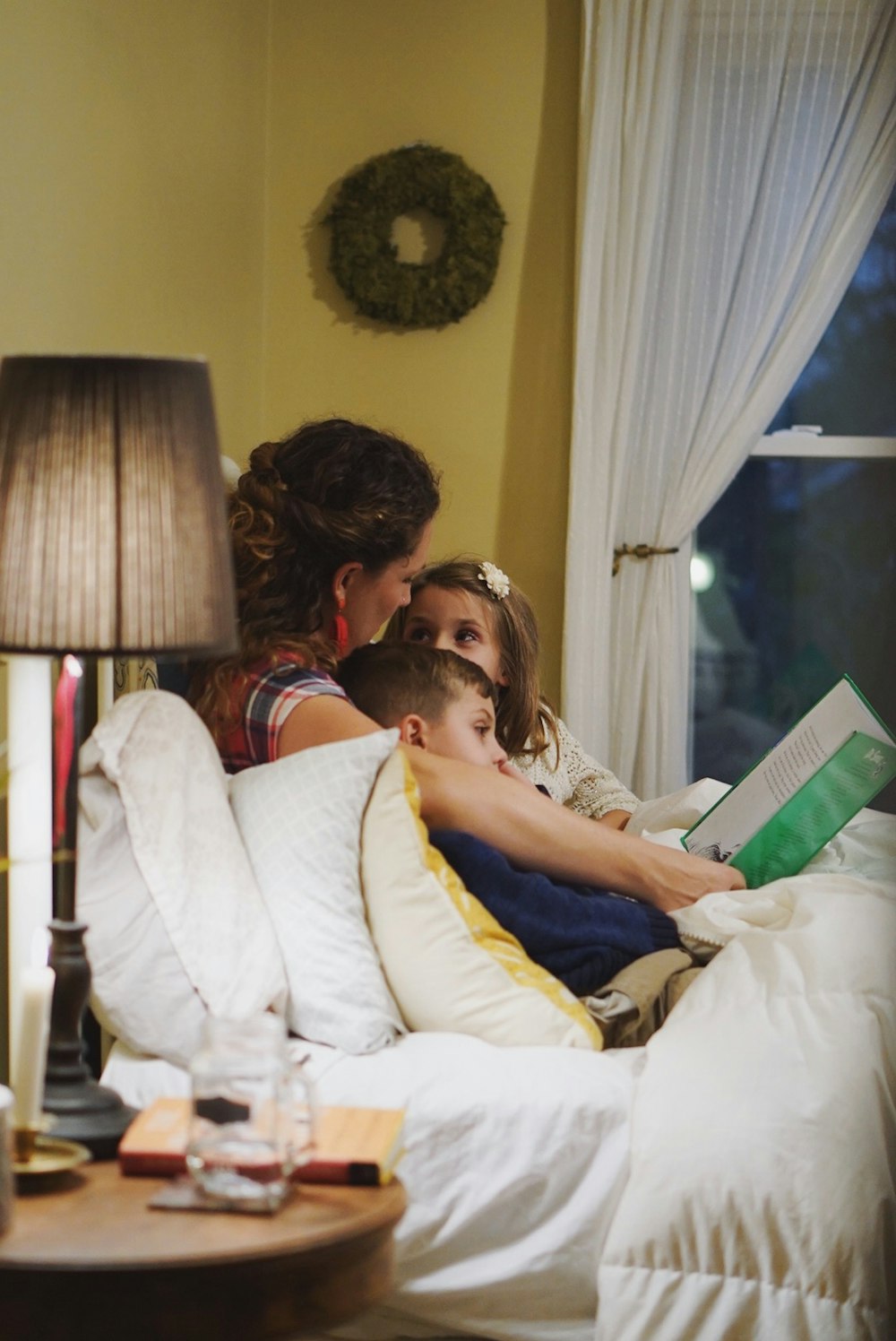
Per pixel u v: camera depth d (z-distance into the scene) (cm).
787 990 178
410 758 200
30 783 182
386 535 221
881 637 433
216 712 206
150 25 286
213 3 339
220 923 165
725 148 399
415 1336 163
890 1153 164
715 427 405
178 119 309
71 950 138
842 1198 157
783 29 395
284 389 416
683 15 392
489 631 280
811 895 202
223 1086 124
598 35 391
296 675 206
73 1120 135
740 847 238
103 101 256
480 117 409
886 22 394
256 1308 116
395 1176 136
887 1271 157
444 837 192
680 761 408
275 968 168
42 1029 128
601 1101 164
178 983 163
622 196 396
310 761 179
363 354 414
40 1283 113
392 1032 177
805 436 428
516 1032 176
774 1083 165
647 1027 190
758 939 190
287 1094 125
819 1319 155
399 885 177
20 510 131
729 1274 157
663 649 405
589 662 399
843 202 401
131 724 170
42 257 225
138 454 132
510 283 410
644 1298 157
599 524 399
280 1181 124
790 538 434
